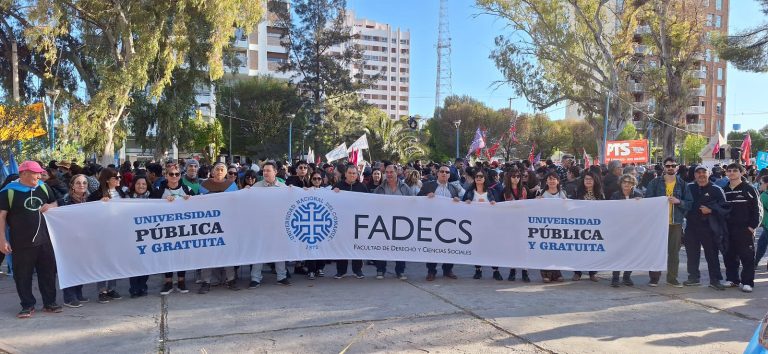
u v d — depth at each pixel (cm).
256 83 5484
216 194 716
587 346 500
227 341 511
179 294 701
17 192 590
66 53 2791
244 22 2505
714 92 7800
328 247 766
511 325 562
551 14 3225
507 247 779
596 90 3409
